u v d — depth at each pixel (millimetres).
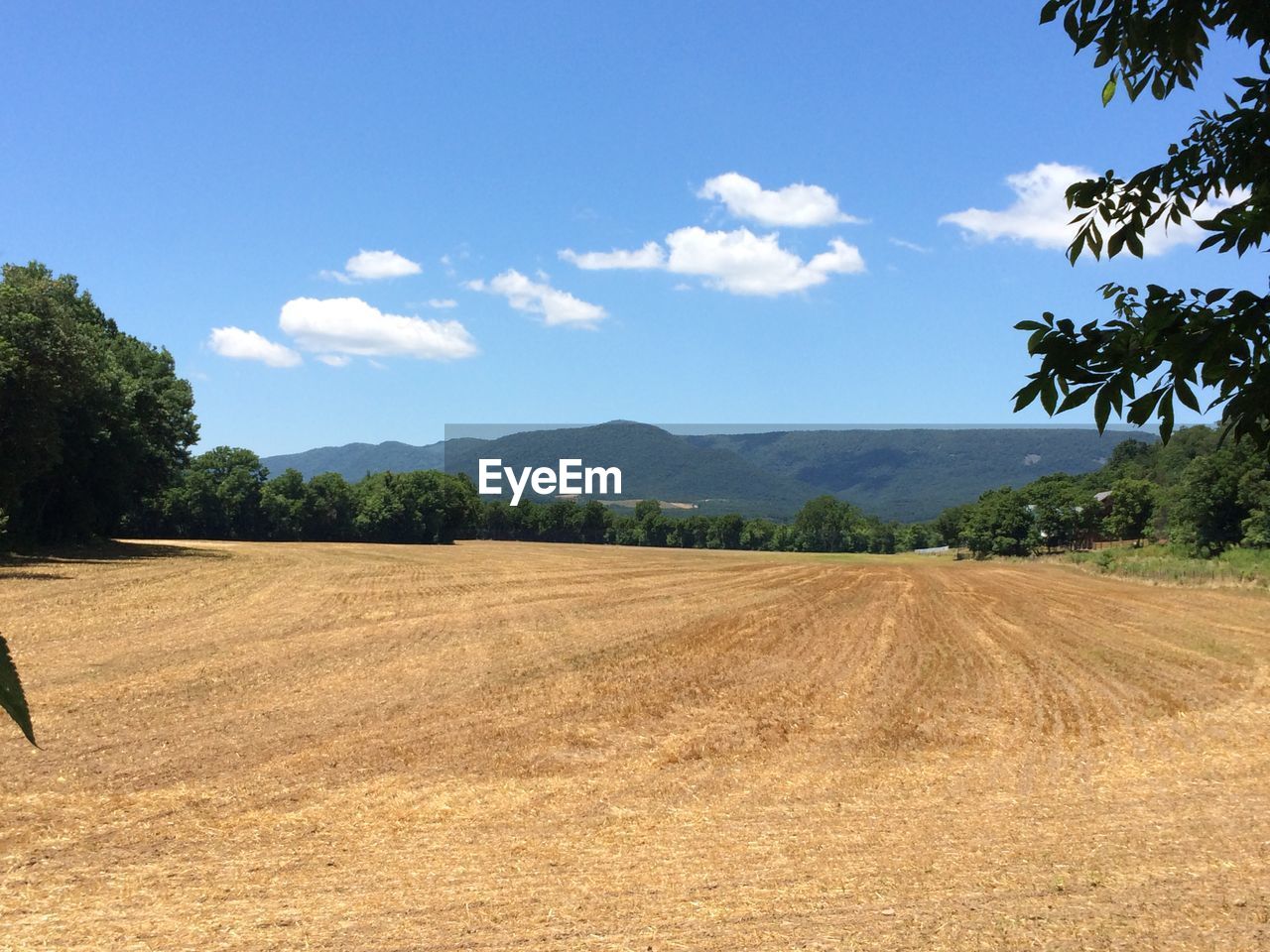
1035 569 56719
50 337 34094
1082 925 6262
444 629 23312
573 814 9414
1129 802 10109
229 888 7070
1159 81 2656
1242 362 1928
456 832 8727
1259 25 2314
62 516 49000
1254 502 55594
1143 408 1982
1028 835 8758
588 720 13992
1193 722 14719
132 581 32406
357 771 10852
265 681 16016
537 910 6578
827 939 6008
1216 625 28266
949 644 23391
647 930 6180
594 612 28094
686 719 14289
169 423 52656
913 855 8070
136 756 11117
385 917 6418
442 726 13258
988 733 13828
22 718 684
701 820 9266
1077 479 105188
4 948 5766
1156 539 81375
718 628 25203
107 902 6695
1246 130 2572
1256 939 5988
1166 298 1974
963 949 5844
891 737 13453
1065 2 2529
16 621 21688
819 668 19266
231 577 35750
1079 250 2869
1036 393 2059
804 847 8328
